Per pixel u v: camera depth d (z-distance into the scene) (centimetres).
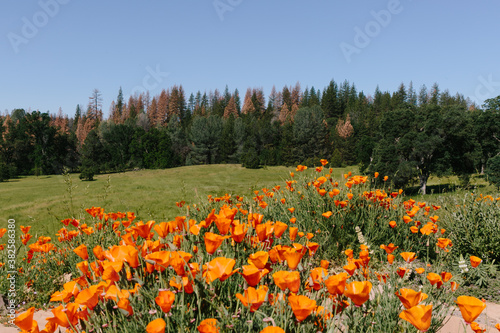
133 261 136
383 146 3875
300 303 100
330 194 432
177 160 7612
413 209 361
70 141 7481
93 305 118
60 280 382
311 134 7375
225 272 110
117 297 126
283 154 7400
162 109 11944
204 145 7706
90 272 161
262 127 7938
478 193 561
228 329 120
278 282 103
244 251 181
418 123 3831
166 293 112
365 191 461
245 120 8900
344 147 7538
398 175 3434
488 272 365
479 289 344
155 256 127
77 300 115
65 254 410
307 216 429
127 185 4019
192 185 3941
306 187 505
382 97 11844
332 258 392
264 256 112
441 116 3741
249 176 5222
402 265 354
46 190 3719
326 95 11631
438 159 3666
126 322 129
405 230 424
